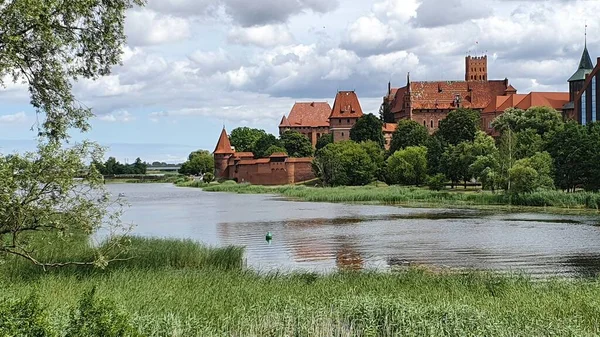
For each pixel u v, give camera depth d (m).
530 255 40.47
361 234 53.94
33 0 19.19
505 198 86.62
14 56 19.19
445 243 47.06
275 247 46.03
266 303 19.33
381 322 17.33
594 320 17.69
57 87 21.38
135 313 16.58
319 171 151.62
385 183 148.12
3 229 18.92
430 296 21.28
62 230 19.55
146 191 166.00
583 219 64.88
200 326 16.23
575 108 152.25
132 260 29.78
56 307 17.25
